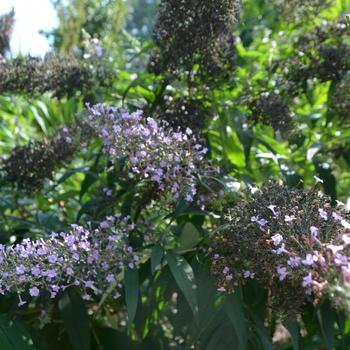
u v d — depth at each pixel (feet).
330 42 8.07
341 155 7.94
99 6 12.03
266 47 8.85
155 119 6.82
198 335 5.99
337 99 7.70
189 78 7.41
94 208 7.23
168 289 6.30
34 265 5.44
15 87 7.46
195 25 6.92
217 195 6.44
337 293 4.19
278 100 7.47
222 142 7.59
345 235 4.50
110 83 8.00
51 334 6.93
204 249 6.30
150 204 6.81
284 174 7.44
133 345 6.75
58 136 7.34
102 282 5.77
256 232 5.32
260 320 6.24
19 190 7.64
